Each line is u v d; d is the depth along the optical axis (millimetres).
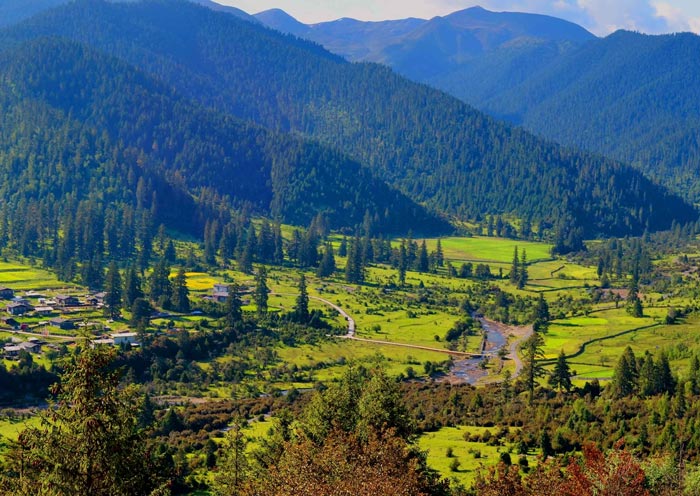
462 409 132875
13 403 132000
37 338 171625
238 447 77938
